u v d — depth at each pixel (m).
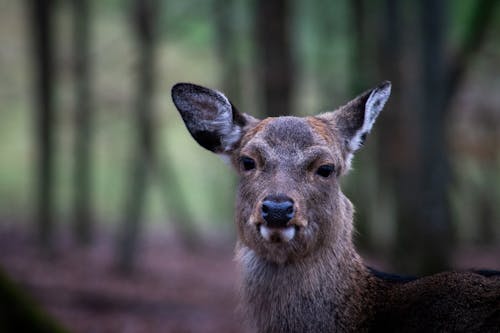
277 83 13.69
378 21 16.84
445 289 5.60
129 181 18.70
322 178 5.84
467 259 22.09
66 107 23.64
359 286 6.00
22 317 7.23
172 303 14.55
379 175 20.78
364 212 22.02
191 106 6.31
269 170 5.77
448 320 5.46
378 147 20.44
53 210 19.73
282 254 5.68
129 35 24.20
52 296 13.95
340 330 5.84
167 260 22.11
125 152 31.16
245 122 6.30
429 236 12.72
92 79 23.64
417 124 12.90
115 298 14.36
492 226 29.69
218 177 32.66
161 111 25.75
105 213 33.31
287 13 13.87
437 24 12.43
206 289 17.03
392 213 16.44
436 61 12.48
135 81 21.14
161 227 32.62
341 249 6.00
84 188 22.47
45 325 7.39
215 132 6.29
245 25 24.16
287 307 5.80
